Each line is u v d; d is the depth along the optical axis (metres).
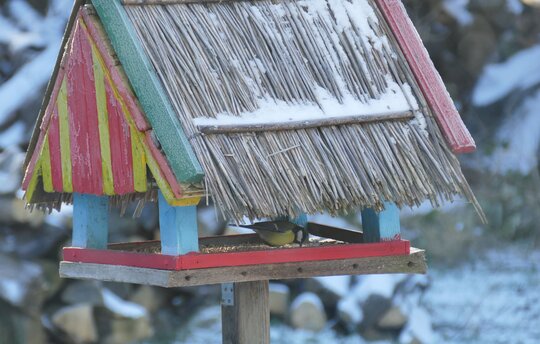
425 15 32.72
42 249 18.97
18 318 17.94
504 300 22.83
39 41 24.06
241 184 7.56
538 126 31.67
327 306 21.06
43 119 8.77
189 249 7.88
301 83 8.37
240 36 8.44
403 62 8.87
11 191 18.83
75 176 8.53
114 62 8.07
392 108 8.55
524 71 32.44
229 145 7.72
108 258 8.51
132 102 7.88
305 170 7.87
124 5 8.16
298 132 8.09
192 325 20.58
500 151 31.16
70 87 8.47
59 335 18.67
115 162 8.12
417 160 8.35
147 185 8.06
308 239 8.95
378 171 8.15
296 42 8.61
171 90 7.79
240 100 8.02
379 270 8.64
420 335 20.06
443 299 22.98
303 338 20.05
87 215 8.99
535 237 28.11
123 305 19.61
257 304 9.32
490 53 32.59
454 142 8.46
